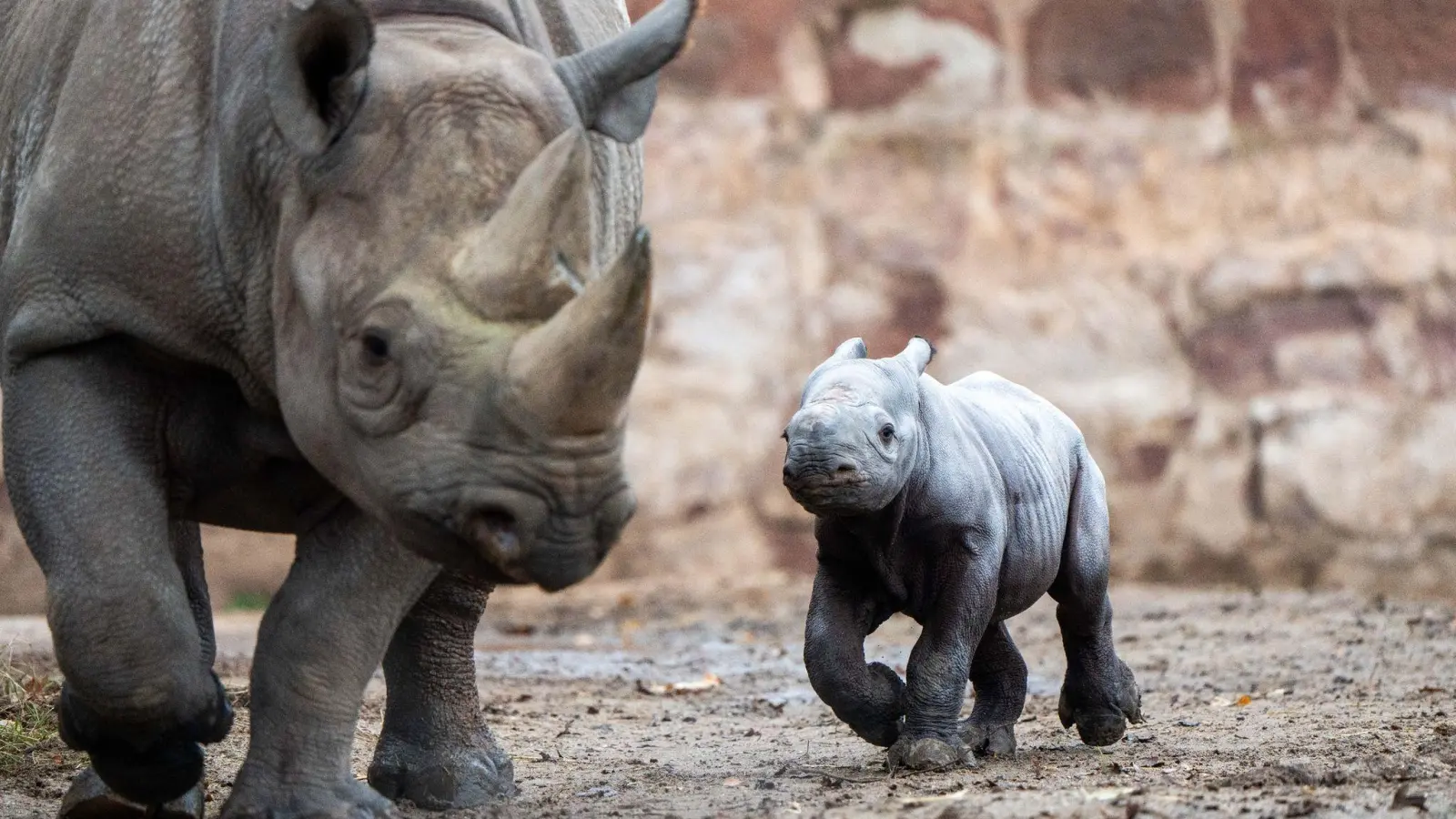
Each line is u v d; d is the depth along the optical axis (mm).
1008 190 56000
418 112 12289
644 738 21094
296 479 14273
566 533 11586
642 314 11148
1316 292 55156
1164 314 55250
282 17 12125
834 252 54906
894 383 16422
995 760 17578
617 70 13227
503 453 11500
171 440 14055
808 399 16234
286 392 12664
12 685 21062
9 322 13914
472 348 11578
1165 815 13781
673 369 53062
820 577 17172
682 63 55094
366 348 11898
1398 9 57250
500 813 15812
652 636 35156
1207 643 30016
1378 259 55312
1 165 15281
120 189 13500
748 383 53438
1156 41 56719
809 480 15656
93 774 15297
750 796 16016
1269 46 57250
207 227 13352
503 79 12547
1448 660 26812
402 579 14117
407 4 13188
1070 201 56156
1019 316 54812
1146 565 53781
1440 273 55656
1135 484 54281
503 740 20812
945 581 16734
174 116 13523
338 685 13945
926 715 16641
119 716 13297
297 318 12523
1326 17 57250
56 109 14352
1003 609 17531
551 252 11602
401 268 11930
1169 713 21891
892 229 55250
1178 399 54562
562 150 11531
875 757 18531
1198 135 56750
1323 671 25828
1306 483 54094
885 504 16078
